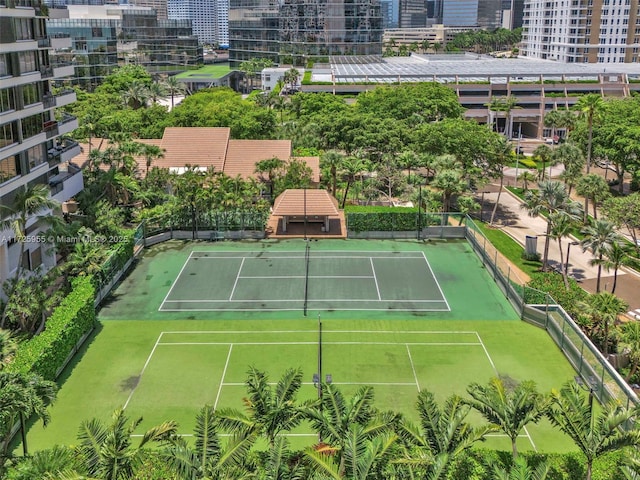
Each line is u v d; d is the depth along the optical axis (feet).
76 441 125.80
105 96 431.43
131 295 199.41
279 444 92.32
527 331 176.24
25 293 159.94
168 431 96.73
